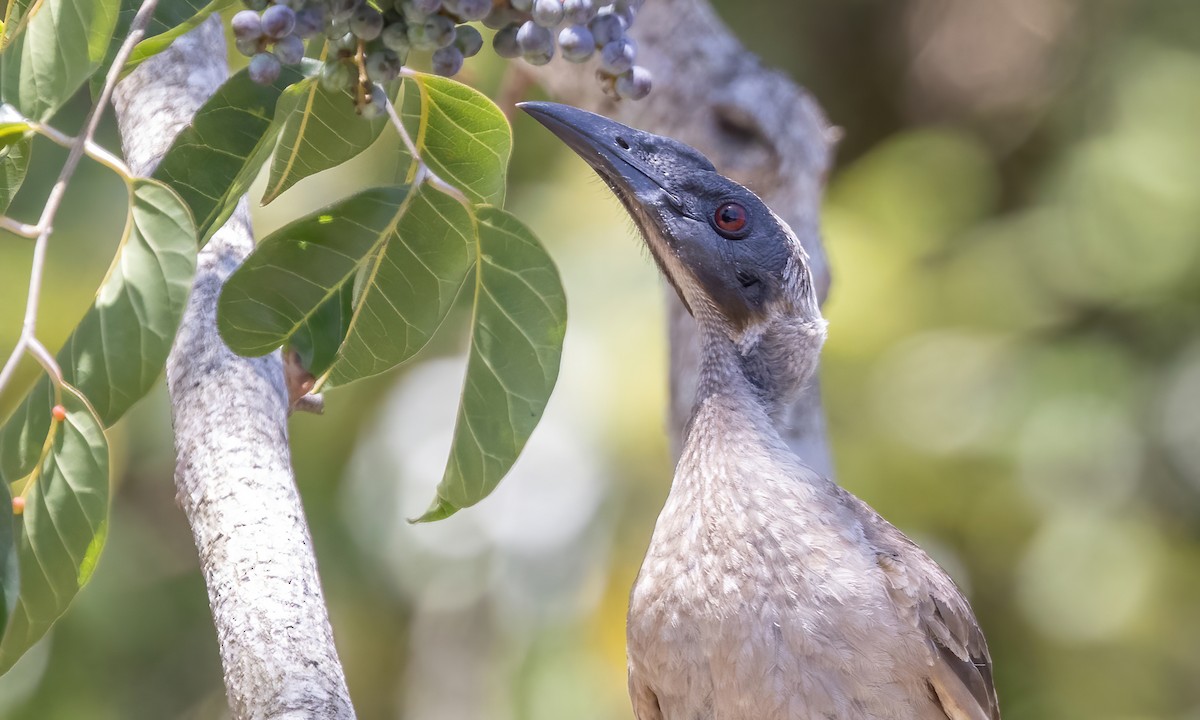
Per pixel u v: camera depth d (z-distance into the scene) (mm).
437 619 12461
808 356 7535
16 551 4086
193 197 4895
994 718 7137
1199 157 14109
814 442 8102
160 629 12148
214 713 12109
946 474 12961
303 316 4996
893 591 6543
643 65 8422
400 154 5402
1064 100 16156
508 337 5336
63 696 11625
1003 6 17156
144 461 11992
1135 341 14273
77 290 11508
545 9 4387
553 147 12930
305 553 5031
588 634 11578
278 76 4531
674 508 6863
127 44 4266
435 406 12586
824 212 13938
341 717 4656
